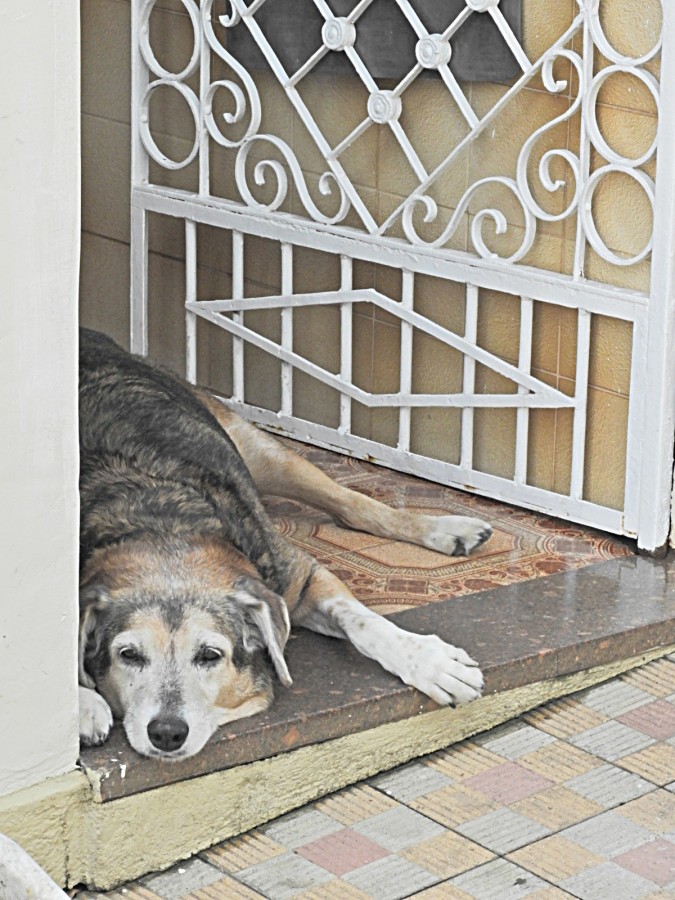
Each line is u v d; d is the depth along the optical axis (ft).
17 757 8.27
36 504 8.13
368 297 11.15
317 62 11.25
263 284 11.87
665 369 10.12
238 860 8.59
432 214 10.90
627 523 10.46
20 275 7.97
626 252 10.28
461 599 9.93
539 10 10.41
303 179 11.38
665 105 9.83
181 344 12.37
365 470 11.45
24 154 7.90
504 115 10.65
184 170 12.10
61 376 8.10
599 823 8.76
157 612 8.46
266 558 9.21
